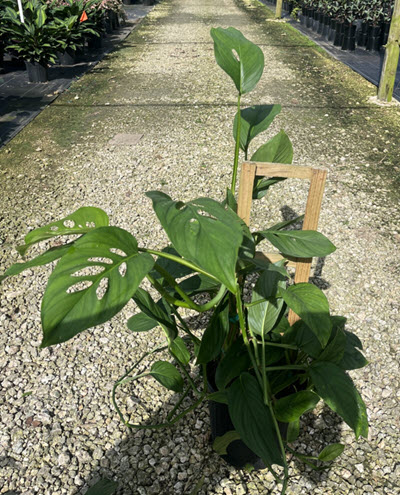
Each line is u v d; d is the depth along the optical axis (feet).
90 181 13.33
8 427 6.74
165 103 19.51
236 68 5.44
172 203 4.05
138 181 13.26
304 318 4.73
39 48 21.61
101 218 4.68
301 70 24.36
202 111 18.49
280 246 5.12
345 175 13.39
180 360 6.15
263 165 5.67
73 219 4.51
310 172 5.58
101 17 29.40
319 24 33.83
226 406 5.78
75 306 3.43
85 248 3.76
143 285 9.38
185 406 7.00
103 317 3.44
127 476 6.14
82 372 7.57
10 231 11.12
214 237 3.63
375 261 9.89
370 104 19.19
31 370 7.63
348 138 15.92
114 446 6.51
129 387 7.30
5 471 6.21
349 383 4.94
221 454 5.78
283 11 45.83
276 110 6.53
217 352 5.32
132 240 4.11
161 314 5.27
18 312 8.82
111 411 6.97
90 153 15.08
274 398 5.39
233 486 5.98
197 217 3.79
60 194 12.70
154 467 6.23
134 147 15.42
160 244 10.61
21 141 16.10
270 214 11.63
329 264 9.81
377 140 15.72
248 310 5.75
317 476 6.04
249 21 40.50
